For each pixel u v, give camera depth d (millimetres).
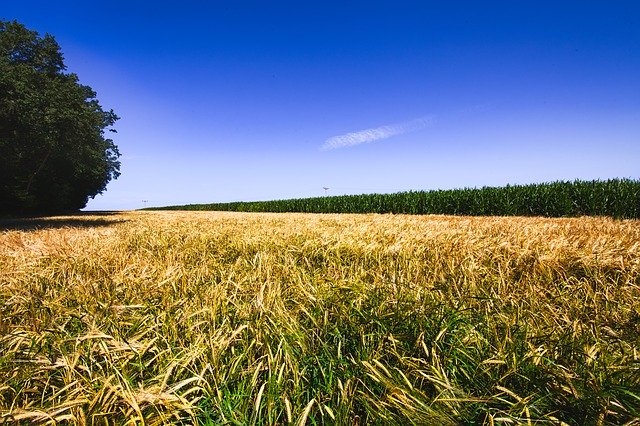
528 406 1486
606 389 1540
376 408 1563
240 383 1617
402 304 2500
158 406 1504
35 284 3260
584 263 3533
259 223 10531
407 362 1779
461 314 2377
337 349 1974
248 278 3270
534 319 2359
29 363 1846
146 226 10234
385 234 6027
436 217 14703
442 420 1438
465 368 1818
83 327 2287
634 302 2627
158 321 2295
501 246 4402
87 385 1584
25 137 17562
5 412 1447
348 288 2889
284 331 2137
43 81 18359
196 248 5254
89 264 3961
